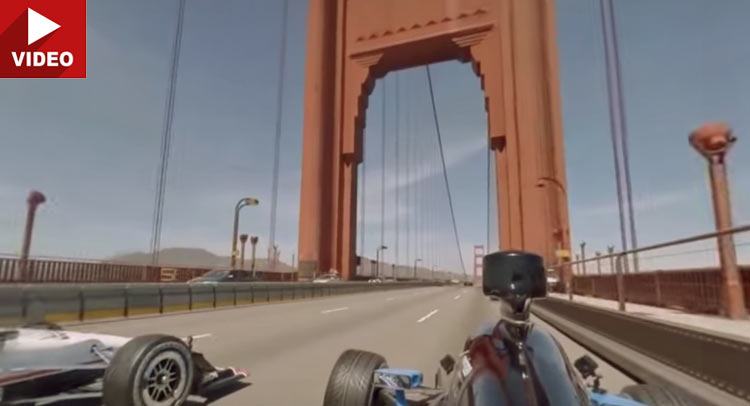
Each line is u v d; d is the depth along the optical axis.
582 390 2.00
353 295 41.09
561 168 64.19
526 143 63.97
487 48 72.50
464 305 25.00
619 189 33.19
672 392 3.08
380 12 82.25
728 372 4.12
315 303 26.75
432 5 78.75
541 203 61.25
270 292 28.17
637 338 6.61
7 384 3.57
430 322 14.98
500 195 66.88
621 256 8.21
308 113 76.25
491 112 69.81
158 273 27.06
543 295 2.01
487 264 2.09
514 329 2.04
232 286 23.75
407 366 7.57
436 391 3.48
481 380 1.86
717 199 7.47
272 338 10.63
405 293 47.44
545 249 58.94
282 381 6.18
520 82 66.69
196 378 4.69
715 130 7.69
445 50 79.44
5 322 3.55
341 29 83.56
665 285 10.45
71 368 3.93
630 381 6.30
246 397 5.33
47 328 4.01
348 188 76.44
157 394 3.93
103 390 3.66
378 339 10.69
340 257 73.12
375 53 81.12
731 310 6.90
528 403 1.67
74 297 13.73
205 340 10.24
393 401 3.22
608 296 15.12
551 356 1.95
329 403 3.23
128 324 13.61
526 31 68.56
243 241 40.28
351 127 79.25
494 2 73.50
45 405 4.48
